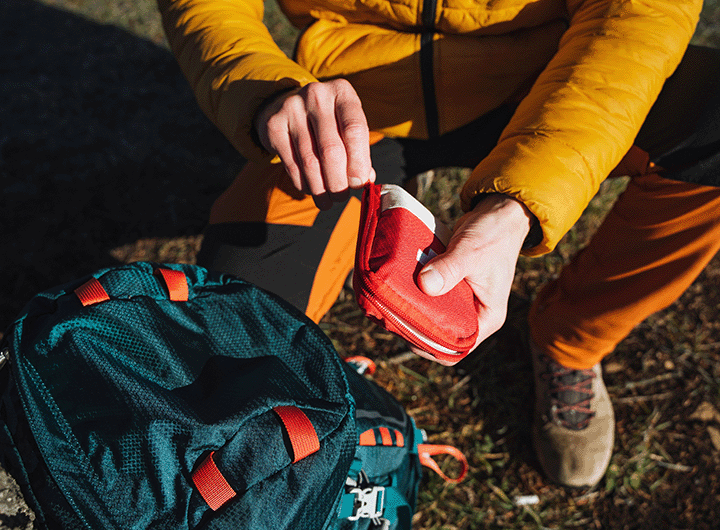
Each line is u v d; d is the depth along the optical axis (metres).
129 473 0.67
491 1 1.09
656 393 1.73
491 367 1.77
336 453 0.74
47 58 2.69
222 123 0.99
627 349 1.82
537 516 1.49
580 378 1.57
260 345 0.86
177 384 0.76
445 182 2.26
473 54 1.18
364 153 0.83
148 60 2.75
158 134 2.38
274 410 0.74
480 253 0.76
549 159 0.82
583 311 1.39
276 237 1.19
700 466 1.58
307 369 0.83
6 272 1.87
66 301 0.78
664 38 0.94
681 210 1.11
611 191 2.21
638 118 0.91
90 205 2.09
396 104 1.27
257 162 1.03
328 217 1.22
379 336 1.83
